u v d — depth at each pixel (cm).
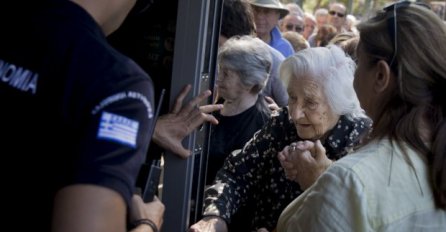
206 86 158
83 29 97
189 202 159
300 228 126
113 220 89
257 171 200
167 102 157
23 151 93
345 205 120
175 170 155
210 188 198
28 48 95
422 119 124
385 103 127
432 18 123
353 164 122
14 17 98
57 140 92
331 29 621
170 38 154
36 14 98
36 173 92
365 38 128
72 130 92
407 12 123
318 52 181
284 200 191
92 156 89
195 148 159
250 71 238
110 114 91
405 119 124
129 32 158
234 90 241
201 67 152
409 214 121
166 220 158
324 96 178
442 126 123
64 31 96
